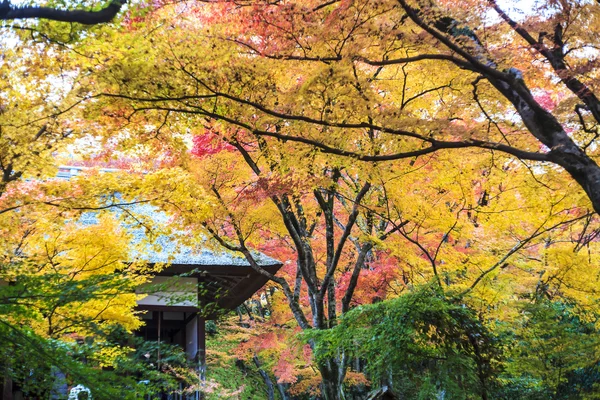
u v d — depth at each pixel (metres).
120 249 9.13
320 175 9.62
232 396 15.86
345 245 14.18
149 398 7.41
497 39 7.23
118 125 7.54
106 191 7.96
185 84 7.06
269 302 18.77
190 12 7.06
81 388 5.75
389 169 8.78
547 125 6.75
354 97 7.14
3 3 4.47
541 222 10.25
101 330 5.52
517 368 10.23
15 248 8.56
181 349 5.64
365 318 8.55
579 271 11.01
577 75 7.41
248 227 11.35
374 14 6.87
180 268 11.87
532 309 10.61
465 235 10.65
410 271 12.30
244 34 7.23
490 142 6.88
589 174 6.43
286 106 7.38
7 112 6.69
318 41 7.16
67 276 7.36
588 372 11.51
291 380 15.34
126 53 6.57
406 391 10.42
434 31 6.70
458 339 7.86
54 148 7.38
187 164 9.26
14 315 5.07
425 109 9.47
